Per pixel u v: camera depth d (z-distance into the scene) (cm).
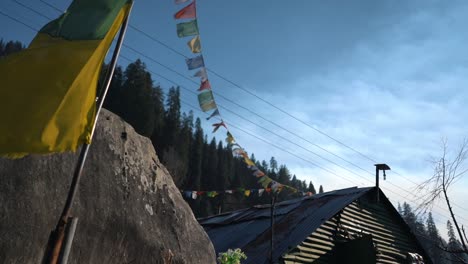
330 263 1378
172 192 668
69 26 376
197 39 627
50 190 496
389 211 1728
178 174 4853
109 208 550
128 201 579
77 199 519
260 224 1547
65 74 341
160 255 588
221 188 5919
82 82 343
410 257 1672
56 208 494
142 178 621
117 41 383
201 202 4825
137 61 5134
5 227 442
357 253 1373
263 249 1288
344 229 1463
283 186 1258
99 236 525
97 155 568
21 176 475
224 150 6644
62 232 314
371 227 1599
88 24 373
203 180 5897
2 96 331
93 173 552
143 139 668
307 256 1305
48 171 504
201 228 691
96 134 581
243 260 1245
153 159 670
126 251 551
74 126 330
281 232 1380
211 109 679
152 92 5147
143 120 4762
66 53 351
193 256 639
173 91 5800
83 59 348
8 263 432
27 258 450
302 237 1284
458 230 813
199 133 6084
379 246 1591
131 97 4841
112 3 387
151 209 612
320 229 1384
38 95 332
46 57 349
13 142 316
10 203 454
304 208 1567
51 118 326
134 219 574
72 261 486
